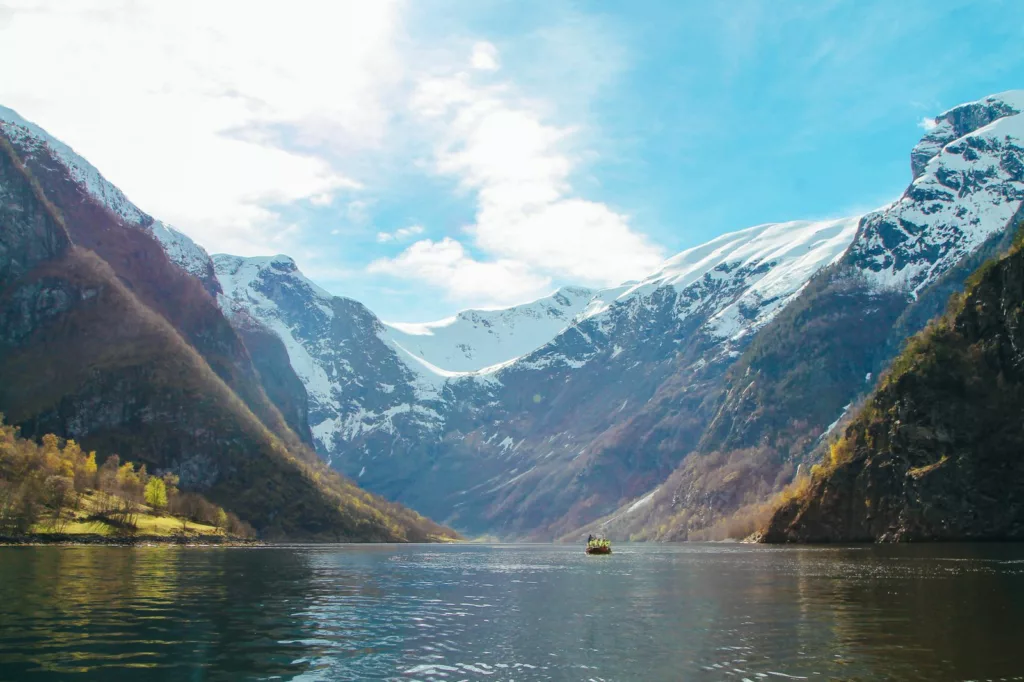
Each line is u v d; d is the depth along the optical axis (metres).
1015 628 67.00
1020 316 190.38
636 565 167.12
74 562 136.00
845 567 127.69
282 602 90.94
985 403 190.62
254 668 56.22
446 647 64.31
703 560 175.50
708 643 64.81
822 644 62.50
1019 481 179.62
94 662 56.72
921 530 189.00
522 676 54.34
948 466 188.62
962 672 52.62
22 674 53.28
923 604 81.31
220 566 142.12
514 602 94.81
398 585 116.81
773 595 94.75
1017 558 135.62
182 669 55.47
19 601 83.81
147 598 89.69
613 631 71.75
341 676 54.41
